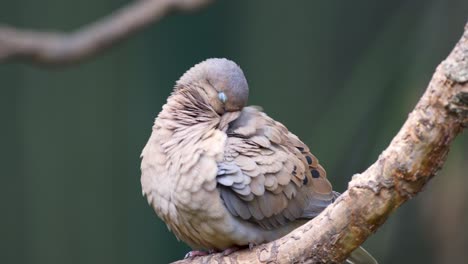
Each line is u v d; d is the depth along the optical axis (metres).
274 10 17.66
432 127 5.82
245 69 17.66
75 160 16.94
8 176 16.98
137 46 17.30
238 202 7.41
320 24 17.69
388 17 17.48
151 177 7.70
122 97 17.20
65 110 17.06
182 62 17.55
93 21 17.17
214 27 17.66
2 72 17.02
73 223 16.80
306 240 6.65
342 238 6.47
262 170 7.43
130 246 16.91
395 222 13.27
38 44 12.63
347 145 13.83
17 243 16.80
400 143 6.00
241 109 8.05
